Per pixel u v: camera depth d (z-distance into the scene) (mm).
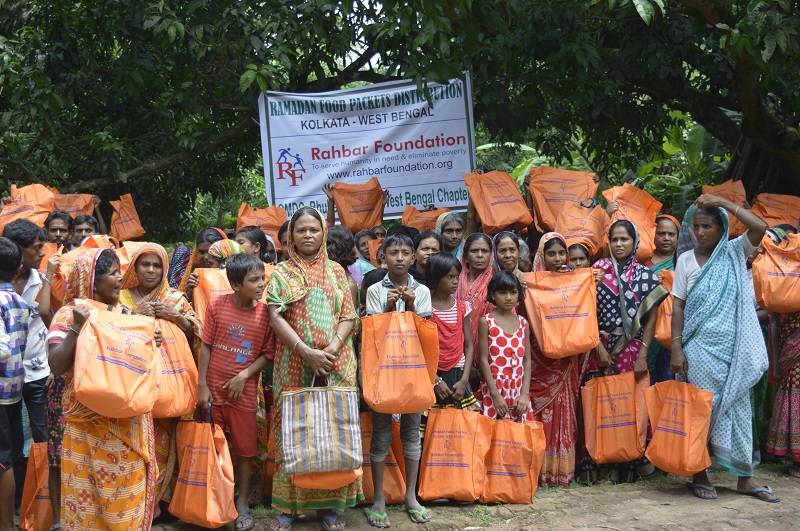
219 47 7828
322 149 8094
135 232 7480
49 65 7930
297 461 4176
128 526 3682
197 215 13969
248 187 14203
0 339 4168
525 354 5234
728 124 9242
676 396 4938
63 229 5914
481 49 7621
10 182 8969
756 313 5348
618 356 5395
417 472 4816
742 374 4883
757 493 4941
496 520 4672
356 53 8844
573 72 7965
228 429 4594
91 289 3744
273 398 4605
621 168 12023
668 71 7816
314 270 4469
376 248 6480
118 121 8969
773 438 5461
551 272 5285
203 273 4871
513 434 4941
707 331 4941
